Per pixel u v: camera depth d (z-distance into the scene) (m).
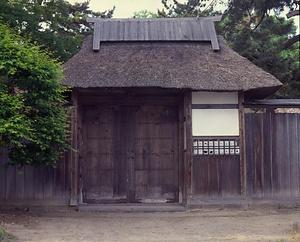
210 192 12.98
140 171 13.94
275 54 20.03
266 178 13.17
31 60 10.39
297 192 13.21
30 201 13.06
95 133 13.98
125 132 13.98
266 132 13.30
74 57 13.72
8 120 9.90
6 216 11.37
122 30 14.62
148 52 13.89
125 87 12.46
